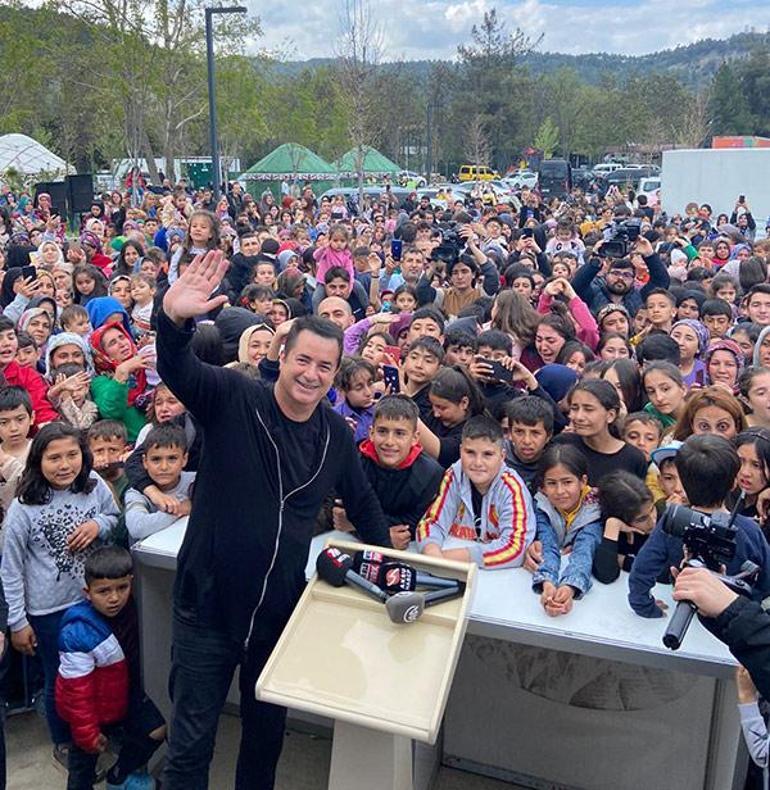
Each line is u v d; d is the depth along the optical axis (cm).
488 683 333
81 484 340
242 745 289
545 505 311
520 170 5444
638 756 319
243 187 3275
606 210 2083
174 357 239
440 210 2242
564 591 270
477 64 5912
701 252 1198
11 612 329
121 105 3005
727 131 6856
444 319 625
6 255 1036
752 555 256
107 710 315
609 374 442
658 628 261
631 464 348
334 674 238
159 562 314
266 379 355
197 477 263
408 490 316
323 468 264
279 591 261
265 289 643
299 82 4184
